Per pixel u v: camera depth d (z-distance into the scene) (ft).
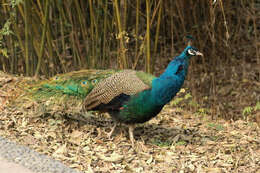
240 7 31.01
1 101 20.48
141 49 22.67
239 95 27.12
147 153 16.98
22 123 18.75
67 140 17.65
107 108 17.35
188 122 21.15
